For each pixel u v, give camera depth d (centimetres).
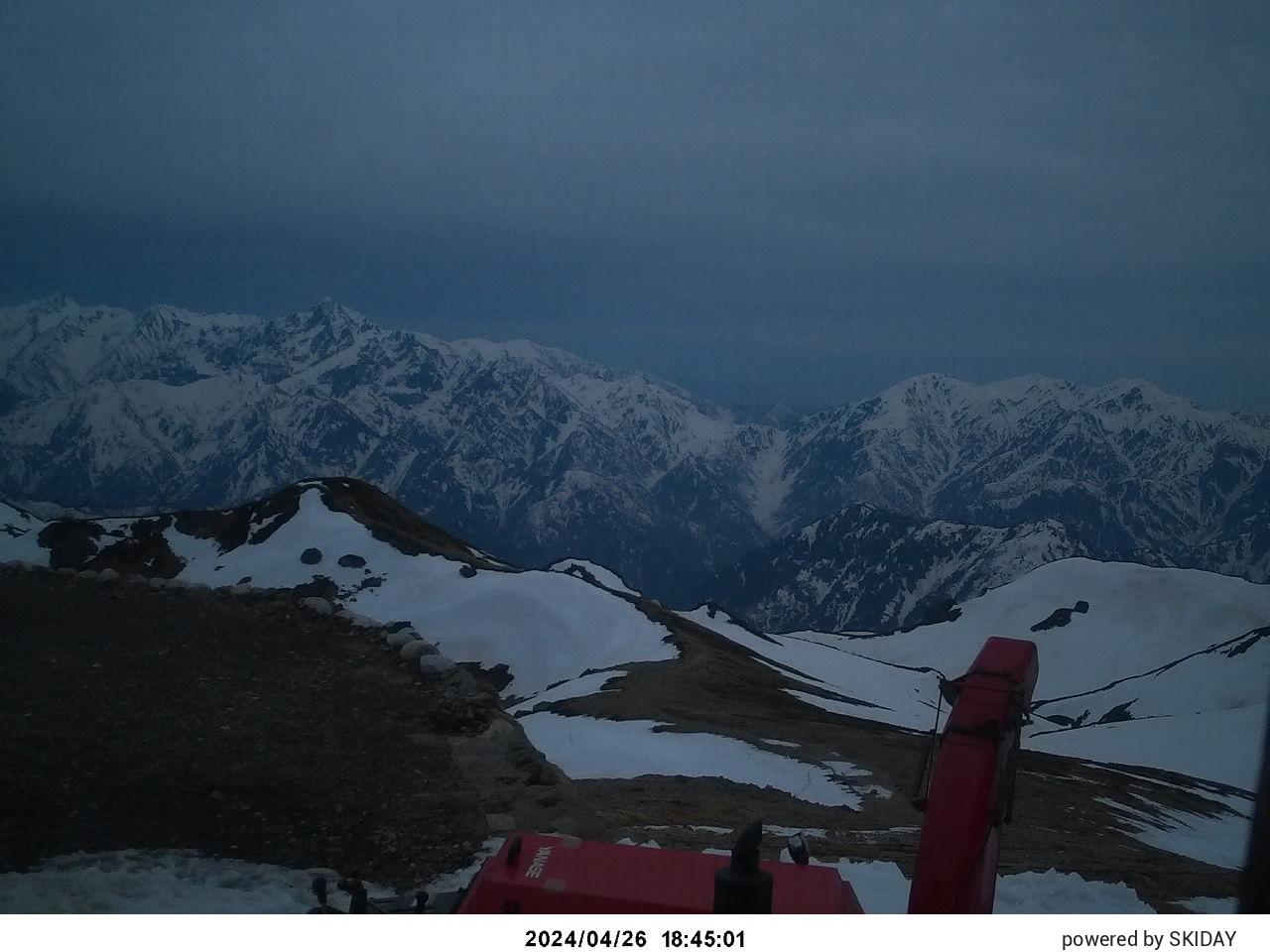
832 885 819
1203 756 10762
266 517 15950
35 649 2117
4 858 1375
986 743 882
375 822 1571
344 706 1977
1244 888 822
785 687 8994
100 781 1599
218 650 2217
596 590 12950
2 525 15675
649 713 5078
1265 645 18638
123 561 14950
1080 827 3133
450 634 11844
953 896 836
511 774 1770
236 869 1388
